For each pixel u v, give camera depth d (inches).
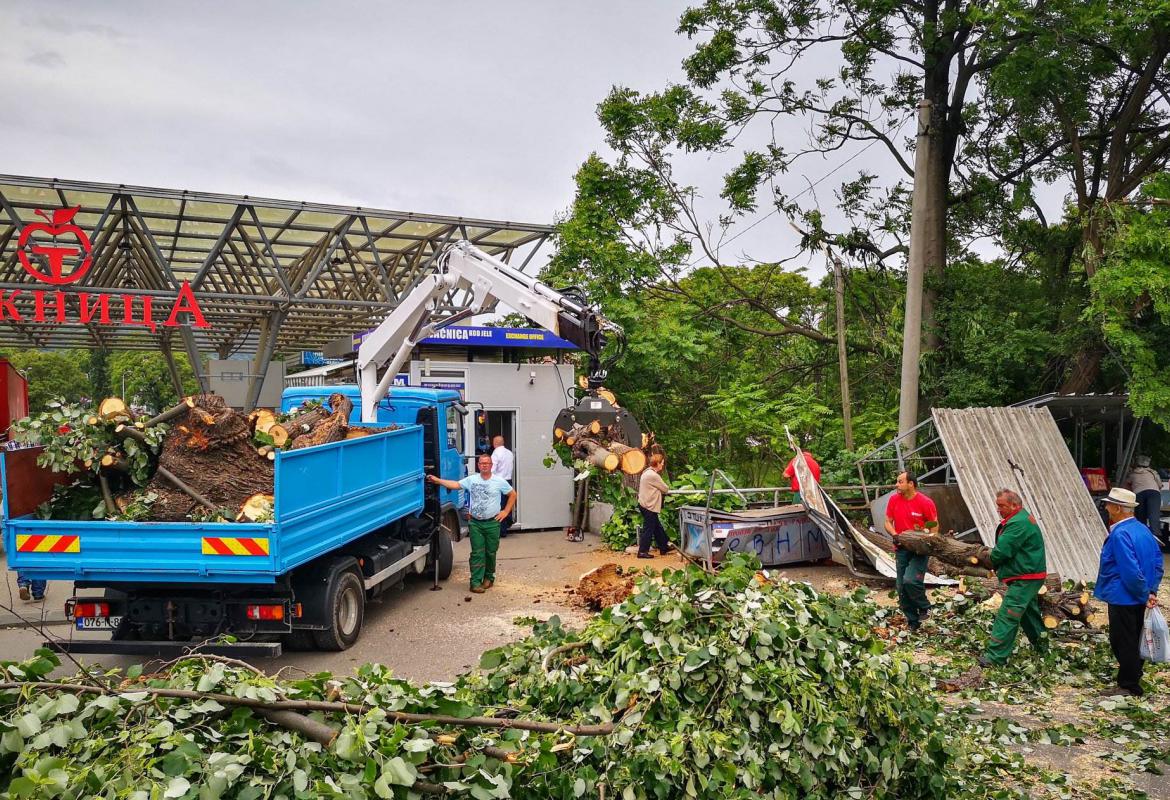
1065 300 733.3
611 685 171.6
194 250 937.5
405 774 133.5
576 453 385.4
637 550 567.2
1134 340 552.1
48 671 150.2
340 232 837.8
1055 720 269.3
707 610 179.5
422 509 464.1
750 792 151.9
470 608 422.0
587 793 148.1
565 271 778.2
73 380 2326.5
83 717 139.0
